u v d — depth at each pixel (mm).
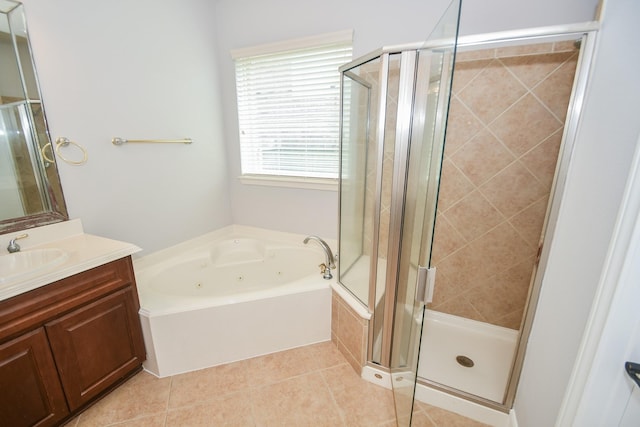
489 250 1828
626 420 791
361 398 1544
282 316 1833
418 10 1795
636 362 734
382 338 1584
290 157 2498
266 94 2445
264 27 2287
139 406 1485
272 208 2689
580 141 1066
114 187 1879
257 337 1812
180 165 2316
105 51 1745
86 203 1737
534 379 1174
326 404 1507
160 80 2088
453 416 1426
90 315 1363
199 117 2426
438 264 1977
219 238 2754
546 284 1193
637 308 704
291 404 1507
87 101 1686
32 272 1173
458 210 1845
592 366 779
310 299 1866
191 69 2311
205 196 2578
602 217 829
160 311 1589
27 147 1471
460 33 1647
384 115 1396
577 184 1045
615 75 869
